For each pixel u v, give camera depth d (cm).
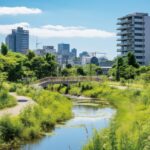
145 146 1912
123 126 2777
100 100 8438
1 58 8650
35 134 3638
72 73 14475
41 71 12788
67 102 7125
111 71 12862
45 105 5359
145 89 7106
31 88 8094
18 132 3441
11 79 10175
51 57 13300
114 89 8888
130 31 18275
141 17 18262
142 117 3488
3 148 3161
